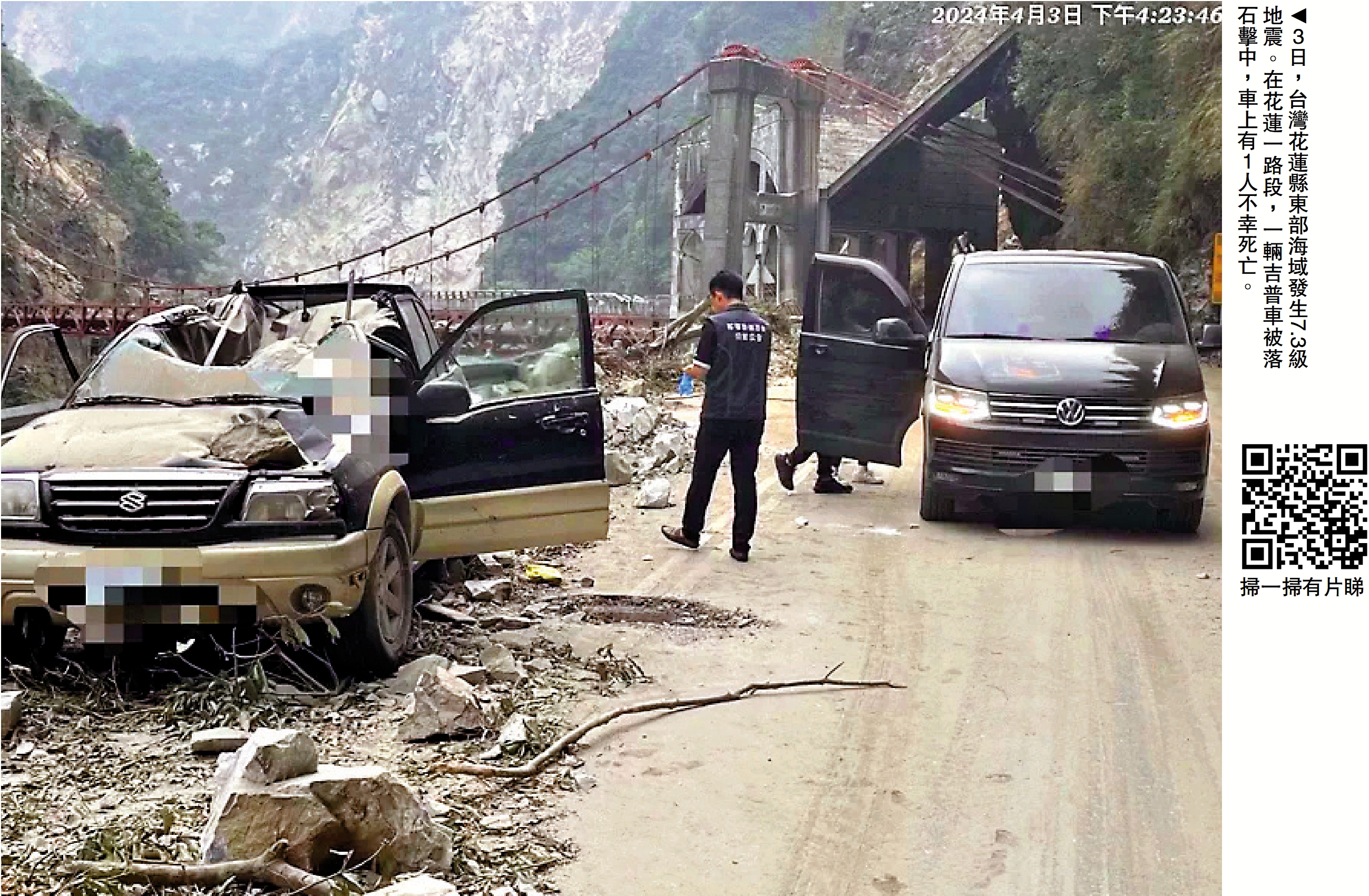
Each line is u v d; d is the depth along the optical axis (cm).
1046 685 595
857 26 8638
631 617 699
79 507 512
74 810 425
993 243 5675
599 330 2959
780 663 623
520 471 642
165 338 650
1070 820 446
